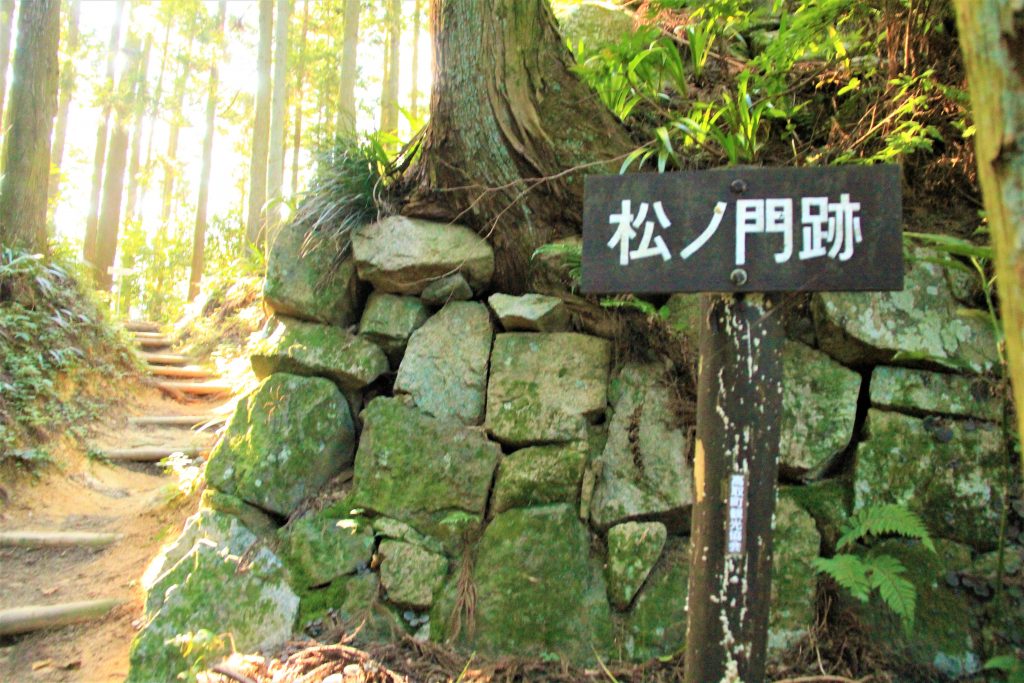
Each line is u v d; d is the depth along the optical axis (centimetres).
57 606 311
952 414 276
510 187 330
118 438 517
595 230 180
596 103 334
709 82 387
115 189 1286
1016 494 266
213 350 691
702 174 177
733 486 171
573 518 287
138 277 1242
